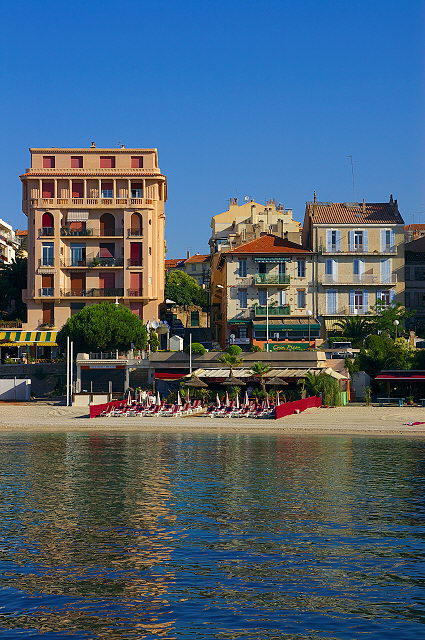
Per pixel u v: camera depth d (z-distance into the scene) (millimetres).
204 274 186125
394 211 110438
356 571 23344
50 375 100188
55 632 18812
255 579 22562
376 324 102250
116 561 24328
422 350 90062
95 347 96938
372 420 70938
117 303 103750
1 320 120812
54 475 40562
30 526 28703
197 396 84500
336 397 83562
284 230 142375
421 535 27469
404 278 108750
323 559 24578
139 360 90562
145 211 114062
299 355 86875
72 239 113500
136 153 115188
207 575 22938
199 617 19688
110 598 21000
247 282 108125
